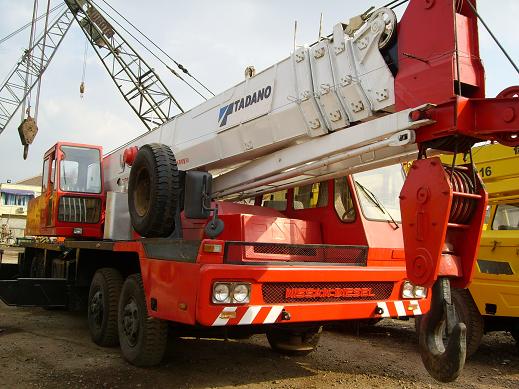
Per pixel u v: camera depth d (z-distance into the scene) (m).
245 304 3.69
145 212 4.80
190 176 4.14
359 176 4.97
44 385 4.10
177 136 6.11
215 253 3.71
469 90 3.45
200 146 5.57
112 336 5.46
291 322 3.86
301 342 5.46
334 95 4.16
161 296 4.13
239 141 5.10
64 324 7.04
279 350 5.55
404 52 3.66
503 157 6.05
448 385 4.64
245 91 5.11
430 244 3.19
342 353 5.82
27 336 6.07
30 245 9.52
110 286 5.53
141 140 6.96
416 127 3.42
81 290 6.52
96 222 7.59
